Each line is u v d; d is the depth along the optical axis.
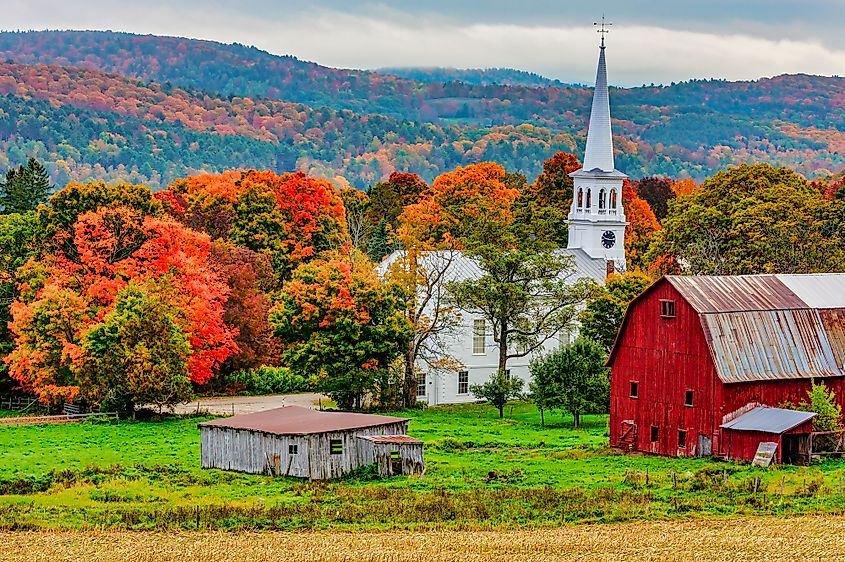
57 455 92.25
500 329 133.25
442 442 99.62
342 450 82.62
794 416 85.31
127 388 114.06
